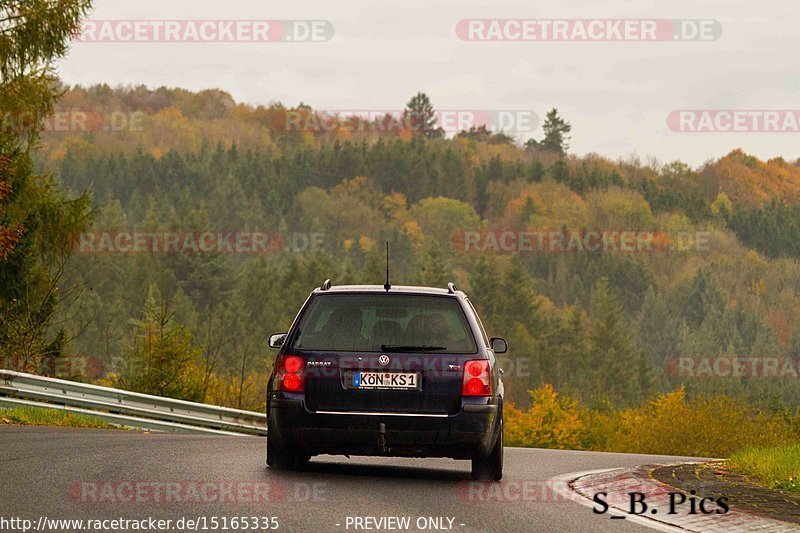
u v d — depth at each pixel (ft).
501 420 110.93
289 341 108.99
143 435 170.09
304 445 107.04
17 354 303.27
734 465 130.31
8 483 92.48
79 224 331.98
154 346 384.47
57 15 325.01
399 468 127.13
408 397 106.32
